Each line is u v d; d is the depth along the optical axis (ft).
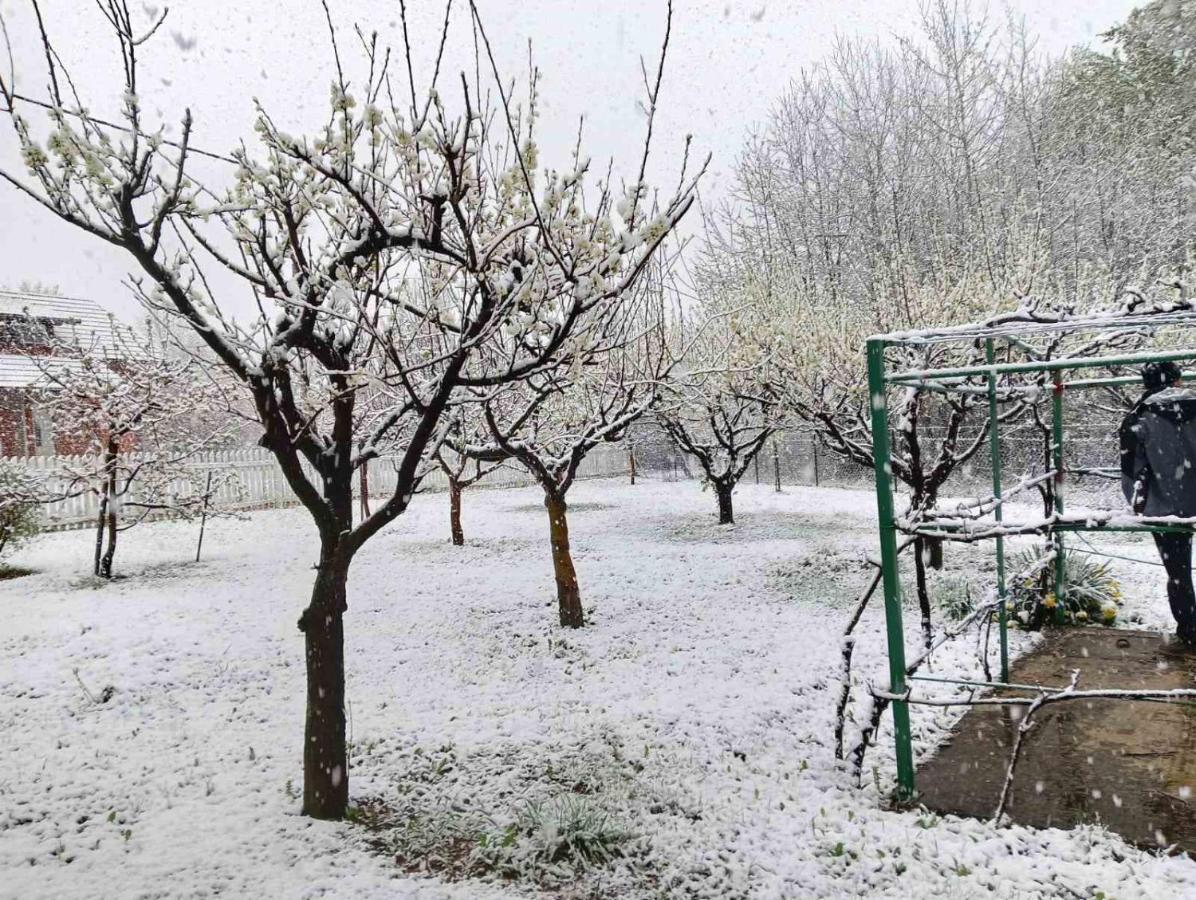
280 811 14.42
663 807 14.34
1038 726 16.65
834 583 31.86
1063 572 24.13
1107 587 25.64
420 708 20.02
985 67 74.28
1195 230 55.42
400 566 39.58
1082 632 23.38
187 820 14.10
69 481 42.50
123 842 13.30
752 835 13.08
